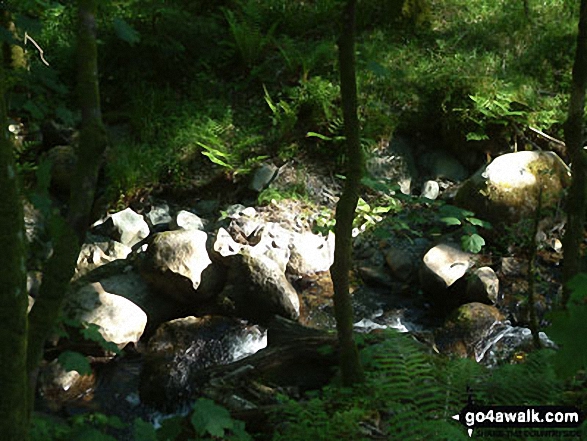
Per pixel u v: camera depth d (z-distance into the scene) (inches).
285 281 192.2
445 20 285.6
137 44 264.2
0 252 50.9
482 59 260.5
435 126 248.7
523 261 201.8
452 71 253.0
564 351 34.3
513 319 183.0
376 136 241.9
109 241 211.3
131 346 179.0
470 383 96.3
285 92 258.2
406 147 245.4
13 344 51.7
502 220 206.1
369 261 212.2
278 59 268.8
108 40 265.0
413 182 240.2
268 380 142.4
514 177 209.2
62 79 259.4
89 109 68.0
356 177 108.5
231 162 239.6
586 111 230.2
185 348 175.9
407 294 200.8
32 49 259.1
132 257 205.6
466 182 216.5
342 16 102.3
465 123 239.3
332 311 193.9
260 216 224.1
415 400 92.0
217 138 240.7
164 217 227.5
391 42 275.6
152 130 248.1
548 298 188.7
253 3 267.1
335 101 248.2
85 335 71.3
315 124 245.4
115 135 251.6
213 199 235.1
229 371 148.3
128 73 264.4
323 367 145.7
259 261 191.8
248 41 261.6
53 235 64.9
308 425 98.0
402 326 186.7
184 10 286.4
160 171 239.0
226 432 104.4
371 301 198.1
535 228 123.0
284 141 245.0
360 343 127.3
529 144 236.4
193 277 191.2
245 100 261.1
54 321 64.8
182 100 261.9
